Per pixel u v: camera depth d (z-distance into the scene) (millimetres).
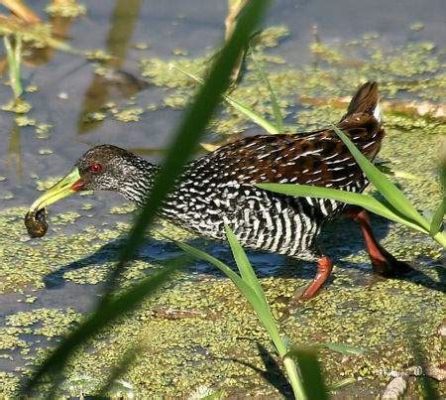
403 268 10656
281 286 10570
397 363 9266
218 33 16156
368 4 16797
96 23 16406
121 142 13750
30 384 2383
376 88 10820
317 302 10227
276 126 12258
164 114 14383
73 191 10805
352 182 10211
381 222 11734
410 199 11992
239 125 13922
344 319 9930
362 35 16109
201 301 10375
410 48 15758
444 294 10227
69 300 10547
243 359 9484
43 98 14781
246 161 9914
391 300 10180
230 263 11109
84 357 9531
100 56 15719
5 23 16047
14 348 9789
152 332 9898
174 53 15773
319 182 9992
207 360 9500
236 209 9867
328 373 9188
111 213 12164
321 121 14055
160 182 2139
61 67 15484
